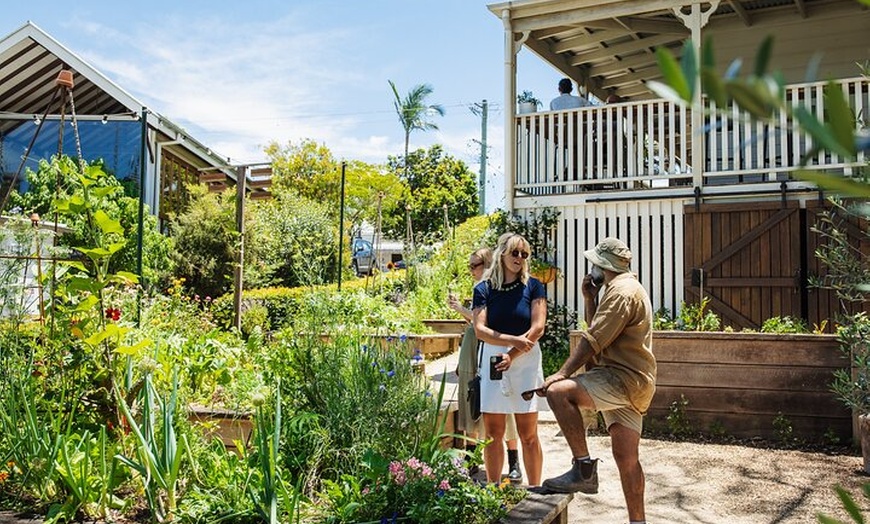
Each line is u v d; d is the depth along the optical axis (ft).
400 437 14.11
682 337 24.06
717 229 33.04
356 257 80.33
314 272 22.27
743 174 33.37
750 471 19.61
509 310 15.20
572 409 13.37
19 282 16.25
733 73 1.72
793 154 32.45
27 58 61.52
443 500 11.69
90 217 14.32
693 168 33.76
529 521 11.79
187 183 73.31
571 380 13.56
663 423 24.17
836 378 22.34
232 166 71.87
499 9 37.83
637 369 13.44
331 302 17.99
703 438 23.47
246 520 11.75
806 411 22.72
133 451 13.26
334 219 88.12
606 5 36.04
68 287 13.82
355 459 13.51
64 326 14.74
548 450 21.72
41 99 67.05
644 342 13.51
